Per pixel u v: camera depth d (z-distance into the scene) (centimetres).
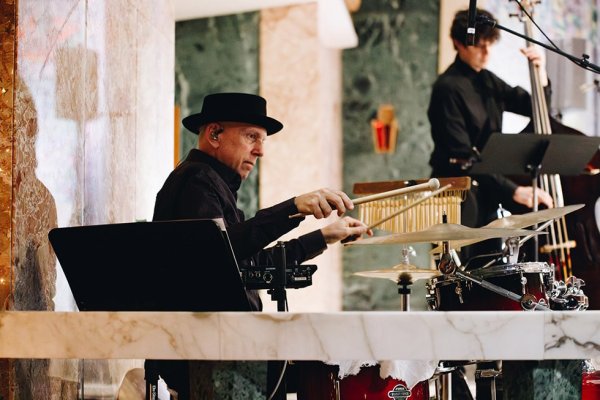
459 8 1049
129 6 568
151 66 621
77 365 461
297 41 1031
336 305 1067
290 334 295
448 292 468
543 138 655
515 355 284
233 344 300
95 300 368
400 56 1073
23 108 403
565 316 284
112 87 532
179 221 334
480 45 820
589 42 970
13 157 394
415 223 538
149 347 306
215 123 477
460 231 421
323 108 1038
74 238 354
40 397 413
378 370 405
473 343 285
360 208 550
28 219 407
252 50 1046
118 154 543
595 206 738
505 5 984
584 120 967
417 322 288
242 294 343
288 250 444
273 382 379
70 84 460
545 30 975
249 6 1035
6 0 397
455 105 817
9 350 317
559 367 316
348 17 1048
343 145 1089
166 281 350
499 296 454
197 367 324
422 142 1066
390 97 1076
